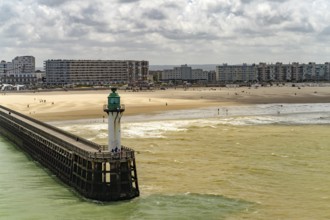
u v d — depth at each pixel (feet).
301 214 142.72
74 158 178.29
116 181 157.28
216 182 181.47
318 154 237.04
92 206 152.46
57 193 171.01
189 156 233.96
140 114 467.93
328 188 171.53
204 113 478.59
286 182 181.06
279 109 535.60
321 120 408.87
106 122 398.62
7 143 324.39
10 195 168.35
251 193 165.89
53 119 425.28
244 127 356.79
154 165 212.64
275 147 258.98
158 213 144.15
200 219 138.21
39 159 240.73
